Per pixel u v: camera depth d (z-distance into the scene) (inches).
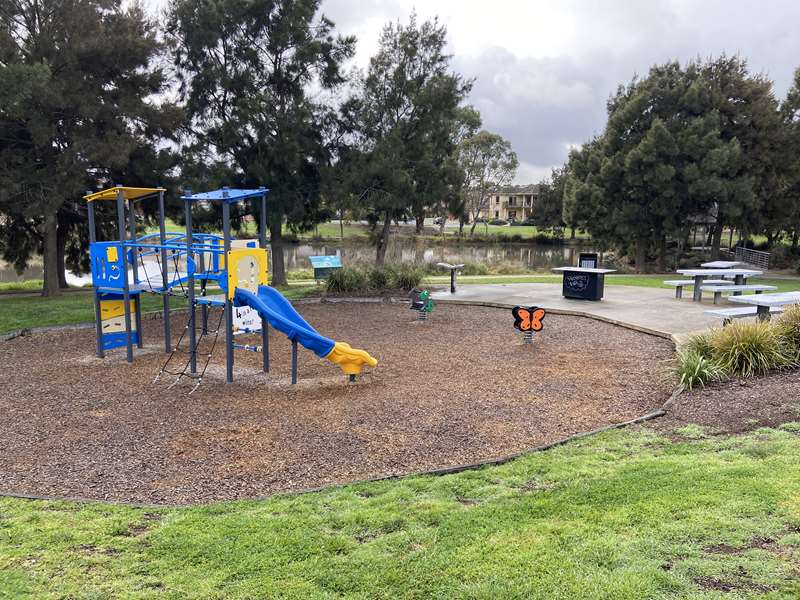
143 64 700.7
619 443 209.5
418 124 790.5
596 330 457.7
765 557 121.3
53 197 616.7
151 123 719.7
